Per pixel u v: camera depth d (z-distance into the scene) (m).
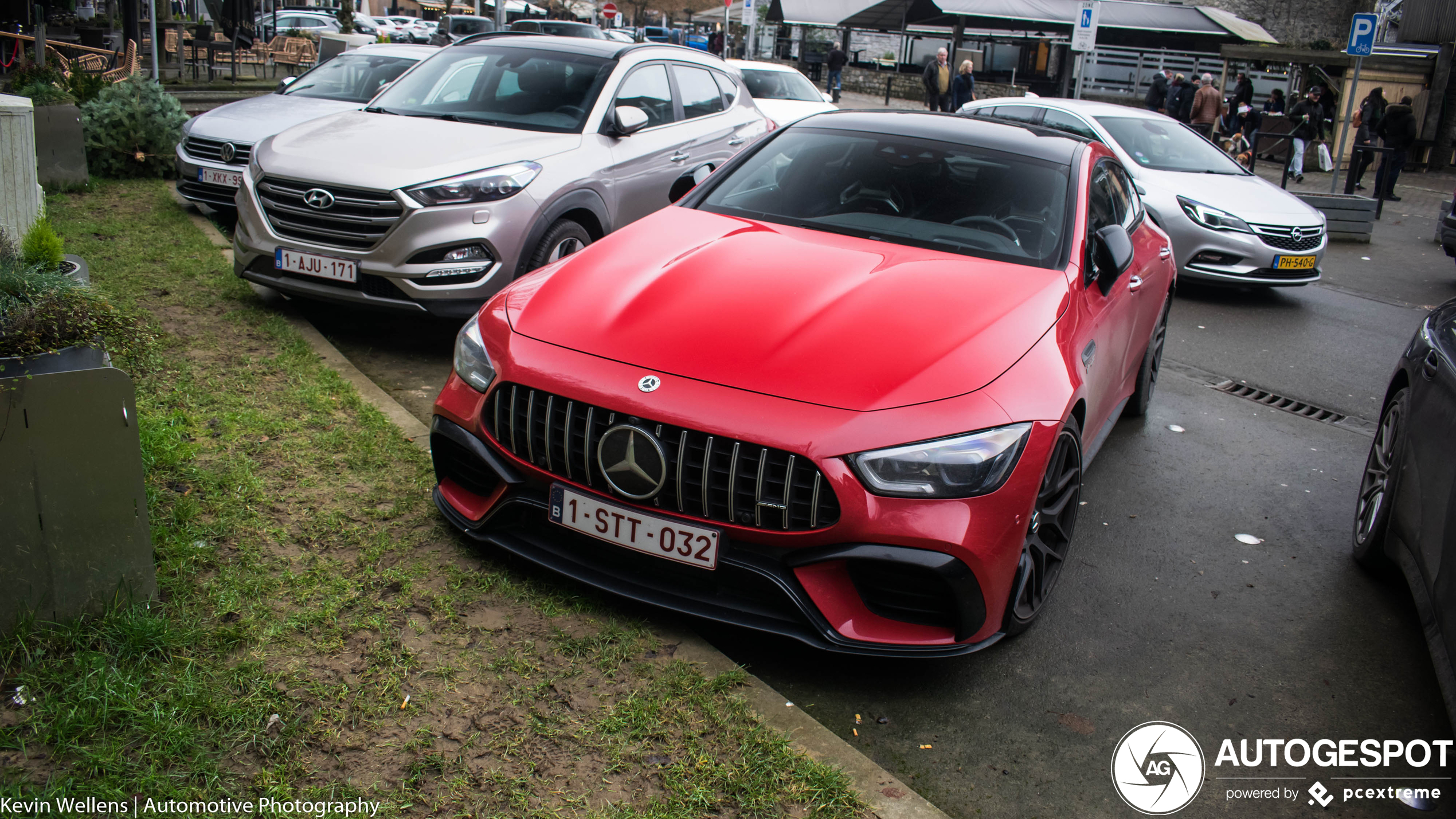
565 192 5.46
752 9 30.80
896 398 2.65
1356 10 36.94
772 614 2.70
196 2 26.98
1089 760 2.64
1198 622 3.45
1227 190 9.02
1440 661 2.81
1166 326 5.56
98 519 2.44
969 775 2.53
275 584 2.84
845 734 2.63
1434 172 23.17
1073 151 4.27
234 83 17.75
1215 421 5.73
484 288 5.10
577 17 55.62
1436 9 23.39
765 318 2.93
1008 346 2.94
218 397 4.09
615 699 2.54
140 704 2.27
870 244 3.61
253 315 5.24
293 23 29.44
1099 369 3.71
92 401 2.36
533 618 2.86
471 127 5.77
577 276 3.26
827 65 38.34
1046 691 2.93
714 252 3.40
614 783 2.26
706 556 2.65
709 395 2.66
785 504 2.58
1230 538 4.18
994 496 2.64
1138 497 4.51
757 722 2.50
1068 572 3.72
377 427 3.97
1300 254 8.70
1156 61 34.75
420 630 2.73
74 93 9.67
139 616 2.49
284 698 2.39
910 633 2.70
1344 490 4.83
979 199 3.86
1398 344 7.88
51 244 3.20
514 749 2.33
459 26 20.44
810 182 4.04
